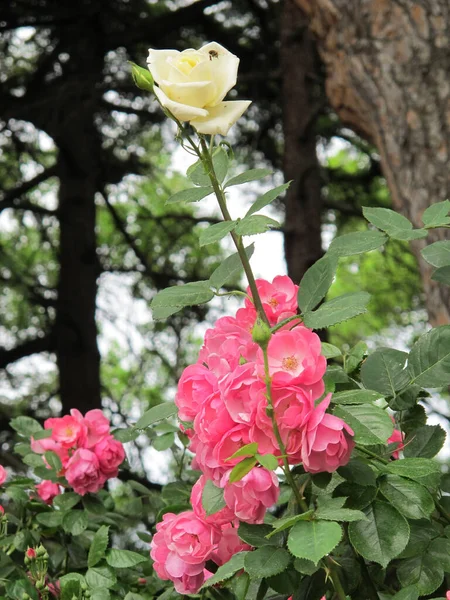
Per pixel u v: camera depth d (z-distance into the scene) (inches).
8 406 308.7
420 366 56.5
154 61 46.7
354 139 305.9
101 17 292.8
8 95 293.7
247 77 279.9
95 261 328.8
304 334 46.3
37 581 64.1
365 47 142.0
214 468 47.3
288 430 45.7
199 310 311.1
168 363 323.3
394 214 58.2
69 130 318.3
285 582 49.4
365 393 48.4
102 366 396.2
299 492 48.1
